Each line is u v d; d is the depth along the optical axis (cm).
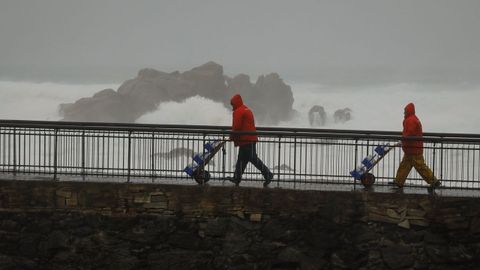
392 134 2366
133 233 2112
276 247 2084
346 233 2070
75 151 2469
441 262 2052
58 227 2133
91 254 2123
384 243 2061
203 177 2166
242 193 2091
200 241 2102
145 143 2436
